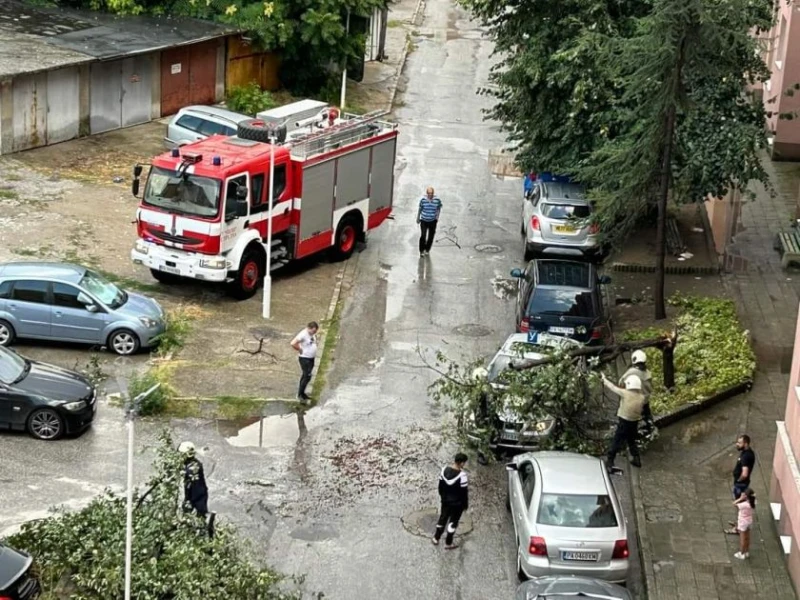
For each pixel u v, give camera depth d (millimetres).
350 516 21047
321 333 28656
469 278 32938
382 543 20281
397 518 21078
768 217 36844
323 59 48969
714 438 24250
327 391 25750
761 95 44969
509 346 25094
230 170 29172
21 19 43281
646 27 27406
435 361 27656
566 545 18578
